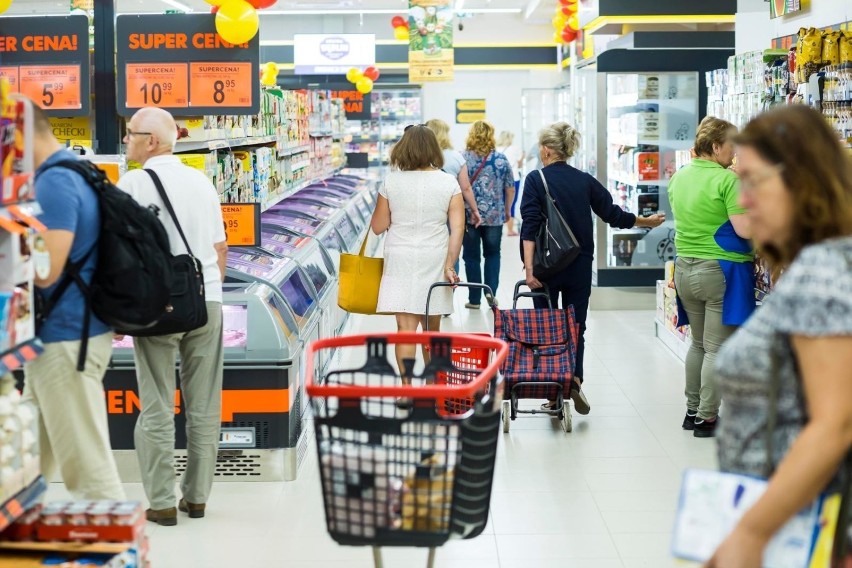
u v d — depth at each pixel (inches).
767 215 79.9
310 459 213.9
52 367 138.9
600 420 240.5
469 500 107.4
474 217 378.9
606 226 388.5
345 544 106.3
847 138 204.2
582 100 430.9
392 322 371.2
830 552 78.5
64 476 143.3
